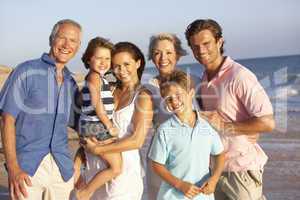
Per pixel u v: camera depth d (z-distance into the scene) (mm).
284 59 45312
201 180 4270
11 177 4051
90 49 4668
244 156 4430
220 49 4648
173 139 4258
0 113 4172
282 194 7695
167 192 4281
